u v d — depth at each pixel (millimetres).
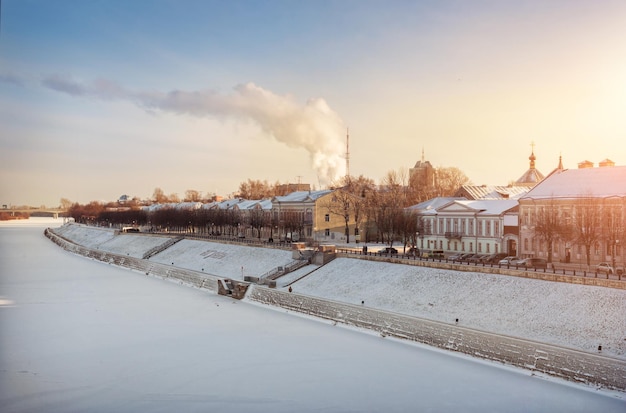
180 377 65562
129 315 98375
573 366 60688
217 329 87625
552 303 74312
